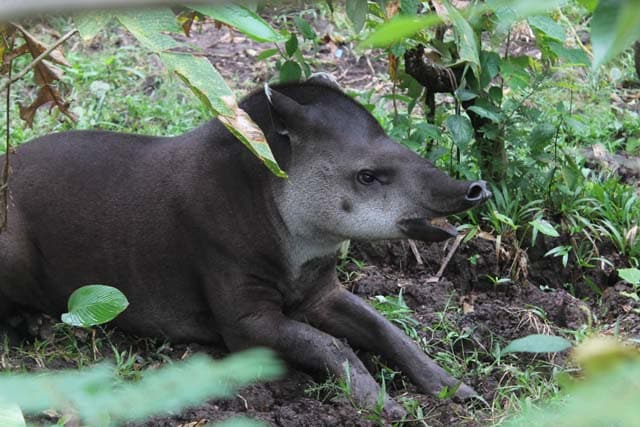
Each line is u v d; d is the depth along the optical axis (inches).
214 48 351.6
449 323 215.5
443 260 240.5
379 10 207.8
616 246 245.6
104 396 56.0
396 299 223.9
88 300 158.4
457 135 231.6
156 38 105.5
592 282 238.1
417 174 188.9
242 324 200.8
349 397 184.2
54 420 156.0
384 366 203.6
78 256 208.7
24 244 209.3
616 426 45.4
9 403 53.1
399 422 176.9
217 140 203.8
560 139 284.4
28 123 208.7
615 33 36.1
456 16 111.3
